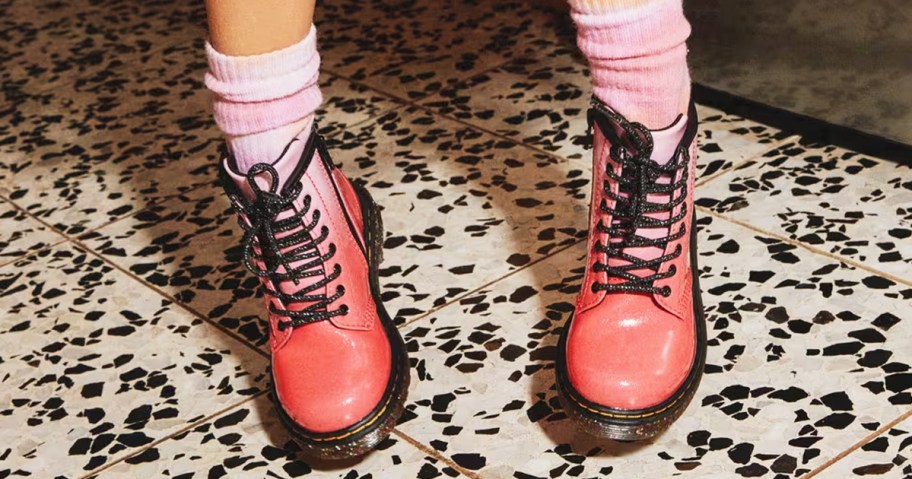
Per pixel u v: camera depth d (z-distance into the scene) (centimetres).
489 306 121
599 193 96
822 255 122
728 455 94
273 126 92
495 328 117
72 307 134
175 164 171
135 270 141
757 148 149
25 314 134
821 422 97
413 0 232
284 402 97
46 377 121
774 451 94
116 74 215
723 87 156
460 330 117
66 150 183
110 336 127
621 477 93
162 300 133
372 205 120
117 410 113
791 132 152
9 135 192
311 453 96
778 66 147
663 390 92
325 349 97
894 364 103
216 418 110
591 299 97
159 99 199
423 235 138
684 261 99
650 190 93
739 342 109
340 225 101
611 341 94
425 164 157
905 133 136
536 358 111
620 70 90
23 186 171
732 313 114
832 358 105
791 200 135
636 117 92
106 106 199
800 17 142
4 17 264
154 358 121
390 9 228
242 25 86
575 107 169
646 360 92
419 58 199
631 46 88
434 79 188
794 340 108
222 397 113
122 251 146
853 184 136
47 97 208
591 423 92
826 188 136
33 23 256
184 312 129
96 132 188
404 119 174
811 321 111
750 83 152
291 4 87
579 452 97
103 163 175
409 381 102
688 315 98
